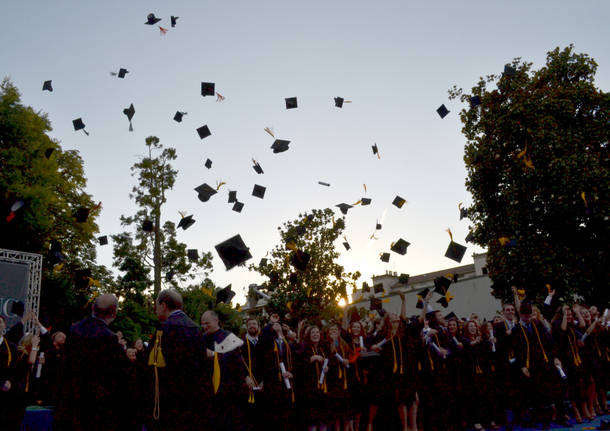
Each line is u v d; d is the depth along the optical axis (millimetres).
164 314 3828
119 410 3730
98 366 3717
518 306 7391
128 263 24406
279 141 8797
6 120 19375
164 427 3373
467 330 7820
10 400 5578
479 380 7359
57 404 3650
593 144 17562
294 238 24469
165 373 3479
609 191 16094
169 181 25250
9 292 11266
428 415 7000
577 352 7570
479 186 19031
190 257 10383
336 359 6988
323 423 6605
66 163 24219
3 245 18203
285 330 7551
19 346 6016
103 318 3969
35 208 18281
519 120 17938
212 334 4570
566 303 16844
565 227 17453
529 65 19516
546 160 17047
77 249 24312
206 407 3506
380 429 7039
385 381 6773
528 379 7070
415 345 6879
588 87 17953
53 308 17203
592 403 7730
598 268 16891
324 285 23672
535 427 7066
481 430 7215
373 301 8141
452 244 7699
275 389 6527
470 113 20156
